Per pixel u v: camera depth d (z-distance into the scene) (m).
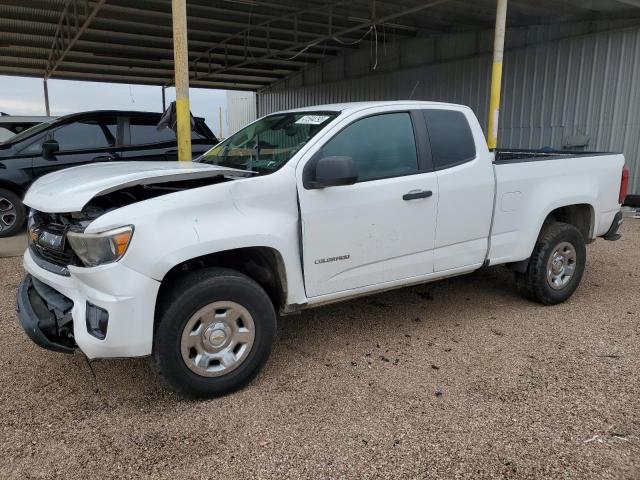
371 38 15.46
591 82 11.11
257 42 15.59
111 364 3.72
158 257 2.88
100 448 2.76
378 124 3.83
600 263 6.56
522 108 12.52
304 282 3.50
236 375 3.27
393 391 3.34
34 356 3.83
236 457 2.69
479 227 4.29
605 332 4.29
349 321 4.57
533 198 4.59
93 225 2.85
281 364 3.73
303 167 3.45
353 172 3.28
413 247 3.94
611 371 3.58
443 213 4.04
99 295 2.85
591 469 2.57
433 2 10.21
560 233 4.77
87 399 3.25
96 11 10.01
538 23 11.89
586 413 3.05
